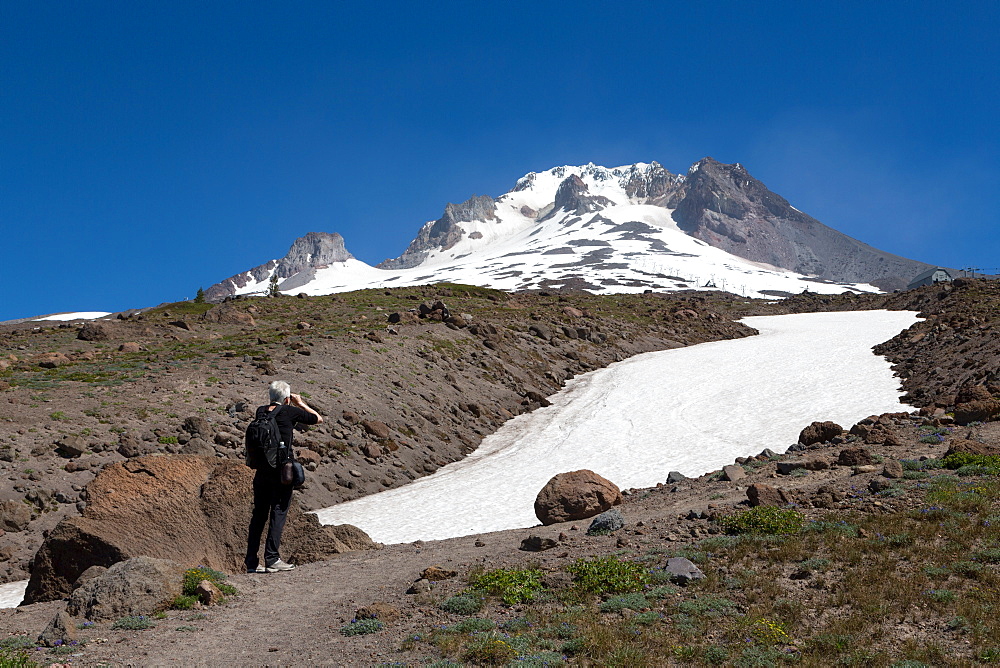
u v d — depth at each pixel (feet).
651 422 182.80
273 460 47.19
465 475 142.61
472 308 324.80
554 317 325.83
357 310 310.24
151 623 37.55
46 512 96.12
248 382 157.58
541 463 149.28
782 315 459.32
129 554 47.29
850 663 31.86
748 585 41.27
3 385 138.00
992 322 241.14
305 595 43.83
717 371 248.32
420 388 187.21
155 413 131.03
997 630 34.06
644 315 385.91
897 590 39.27
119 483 50.44
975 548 44.47
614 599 39.93
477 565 49.24
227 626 37.73
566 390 234.58
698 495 70.95
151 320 264.93
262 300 336.90
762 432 163.12
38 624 39.40
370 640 35.60
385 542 95.40
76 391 140.05
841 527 49.85
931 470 65.87
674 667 32.01
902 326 331.36
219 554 50.16
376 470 137.69
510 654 32.89
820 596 39.63
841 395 195.62
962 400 110.63
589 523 64.69
